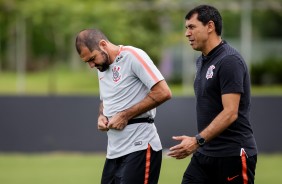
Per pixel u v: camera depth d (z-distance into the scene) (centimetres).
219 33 2091
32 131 5059
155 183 2194
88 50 2119
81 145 5019
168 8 9225
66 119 5022
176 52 10425
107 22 8781
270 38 11700
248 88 2073
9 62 11694
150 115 2172
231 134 2083
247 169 2088
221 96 2047
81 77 11275
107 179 2227
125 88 2145
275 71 10450
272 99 4906
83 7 8731
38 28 9331
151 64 2133
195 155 2184
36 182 3806
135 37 9525
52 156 4959
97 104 4991
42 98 5041
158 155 2186
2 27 9612
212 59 2077
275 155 4912
